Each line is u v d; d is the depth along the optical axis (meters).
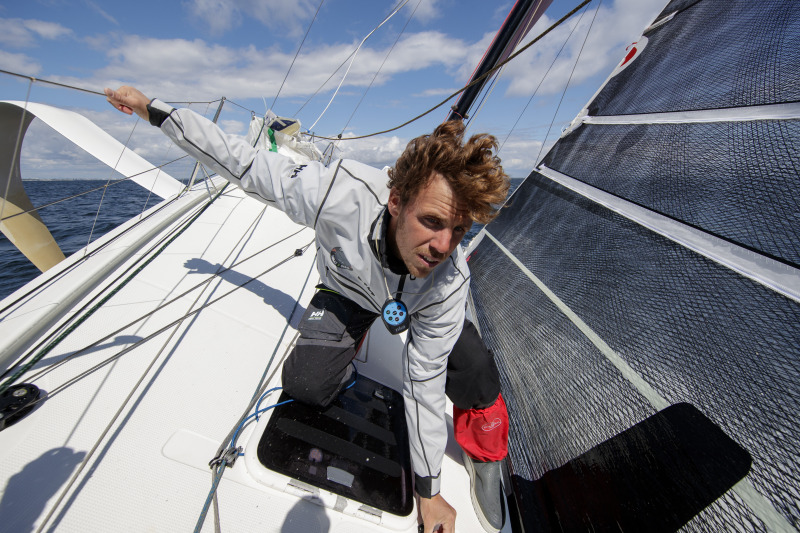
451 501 1.11
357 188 0.91
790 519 0.56
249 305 1.62
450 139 0.64
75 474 0.86
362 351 1.62
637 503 0.78
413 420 1.01
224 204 2.65
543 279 1.69
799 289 0.76
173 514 0.84
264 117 3.37
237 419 1.10
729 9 1.75
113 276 1.55
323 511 0.93
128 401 1.05
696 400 0.79
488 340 1.77
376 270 0.93
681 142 1.44
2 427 0.90
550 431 1.13
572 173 2.13
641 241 1.28
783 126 1.06
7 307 1.25
